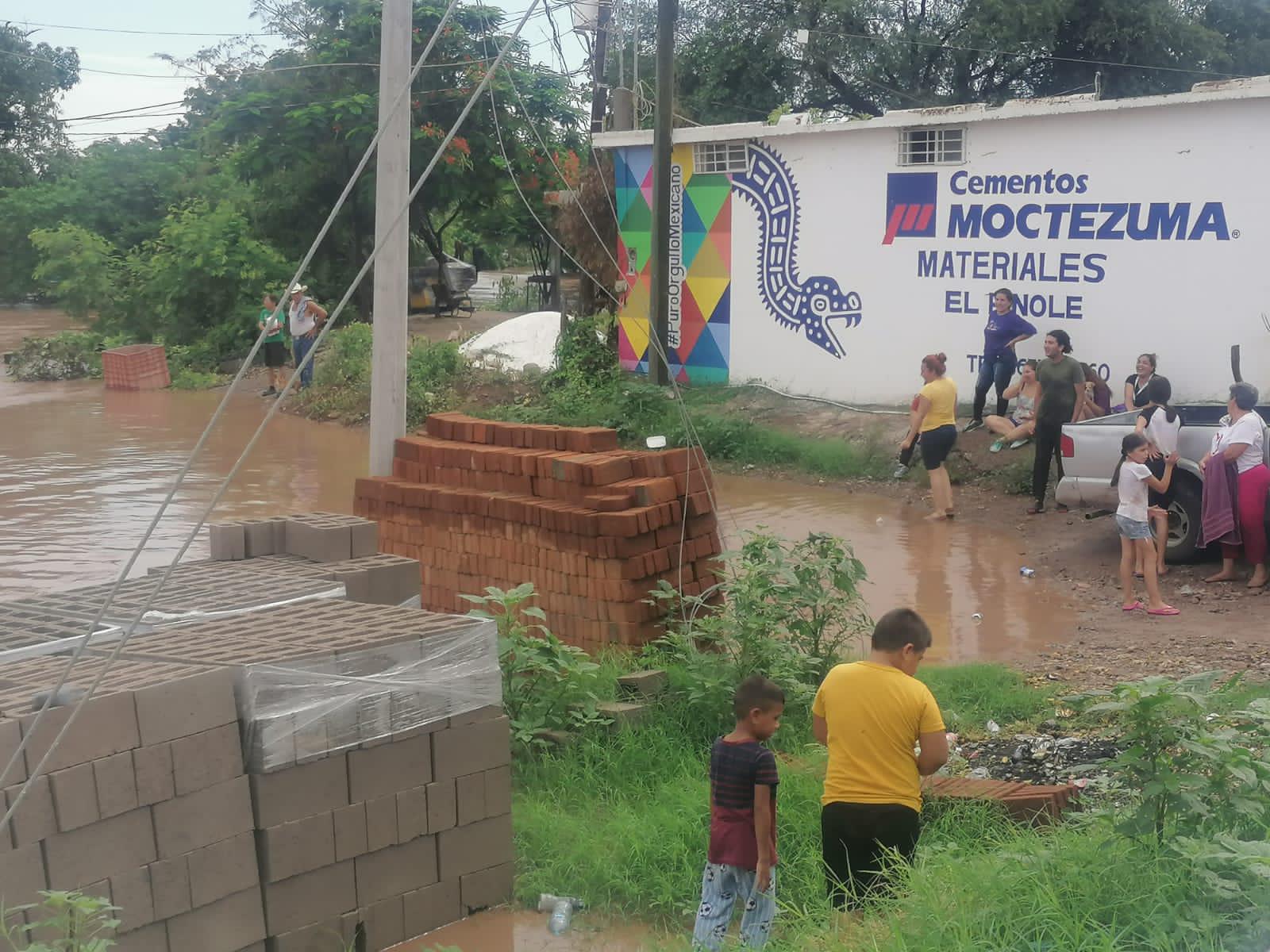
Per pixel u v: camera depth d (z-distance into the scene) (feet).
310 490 51.39
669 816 19.53
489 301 141.79
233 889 15.07
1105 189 50.62
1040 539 41.22
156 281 97.60
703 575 29.84
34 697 14.07
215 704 14.92
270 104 104.37
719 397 62.13
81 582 37.52
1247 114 46.85
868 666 16.57
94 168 161.27
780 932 15.92
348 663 16.15
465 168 105.19
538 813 20.25
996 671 27.04
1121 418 37.93
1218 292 48.49
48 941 13.35
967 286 55.21
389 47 32.71
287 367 89.56
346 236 110.22
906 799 16.21
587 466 29.45
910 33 99.66
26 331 138.00
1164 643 29.81
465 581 31.99
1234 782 14.76
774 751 23.20
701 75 104.17
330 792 15.97
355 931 16.34
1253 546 33.91
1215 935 12.39
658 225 56.80
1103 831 16.11
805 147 59.47
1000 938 13.12
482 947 16.83
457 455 32.83
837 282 59.47
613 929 17.40
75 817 13.60
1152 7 92.12
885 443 53.16
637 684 25.29
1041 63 99.04
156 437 65.98
